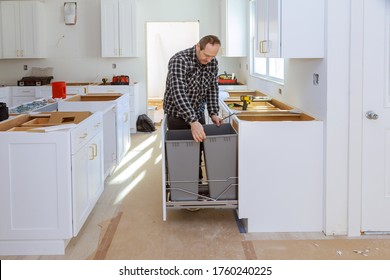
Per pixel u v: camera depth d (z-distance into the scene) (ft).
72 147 10.48
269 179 11.69
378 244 10.96
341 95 11.16
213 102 12.96
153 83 40.65
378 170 11.34
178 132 12.24
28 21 26.66
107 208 14.06
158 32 39.60
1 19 26.61
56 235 10.49
